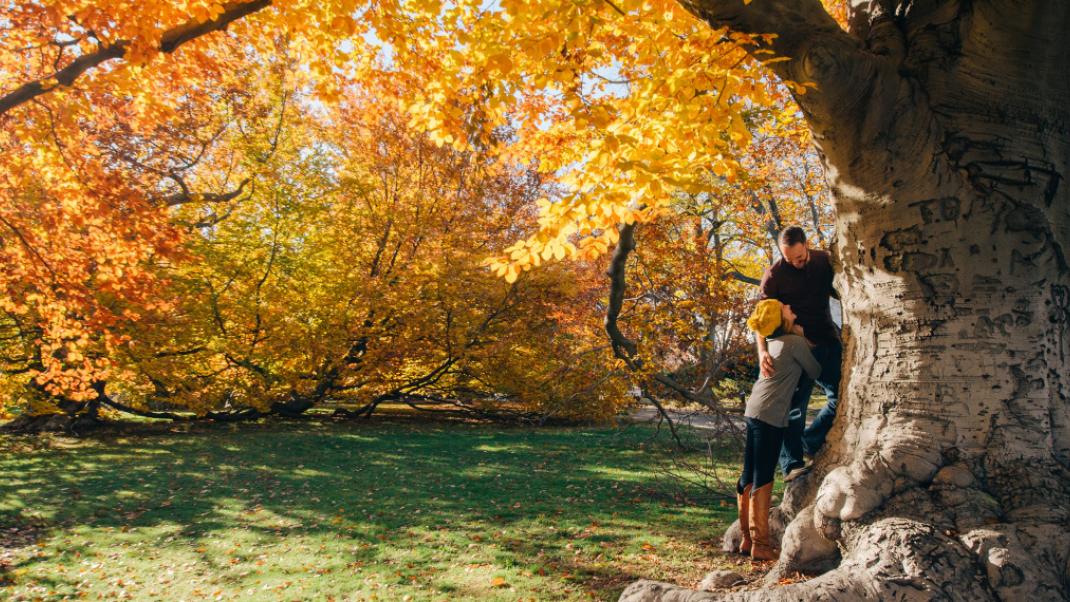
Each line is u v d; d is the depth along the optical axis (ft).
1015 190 10.20
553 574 15.88
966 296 10.44
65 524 24.17
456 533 20.89
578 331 44.01
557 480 30.83
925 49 10.53
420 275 62.75
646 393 29.01
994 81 10.11
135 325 48.49
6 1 24.45
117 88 27.09
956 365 10.45
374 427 60.08
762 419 13.89
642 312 37.24
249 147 60.03
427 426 61.57
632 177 12.66
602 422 61.87
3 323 48.44
